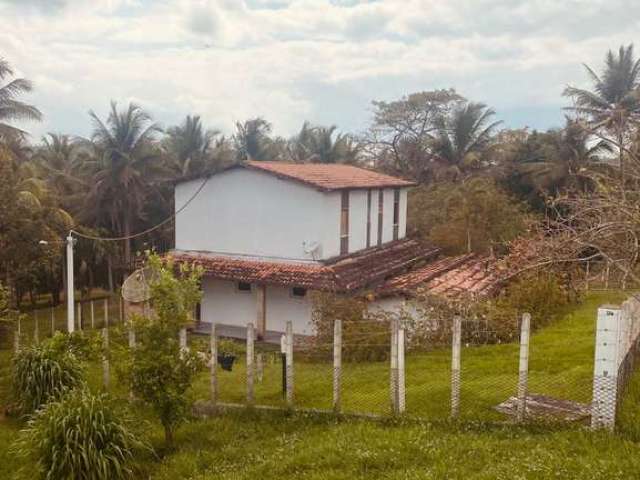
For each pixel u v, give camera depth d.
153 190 37.47
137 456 10.09
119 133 34.34
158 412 10.24
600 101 33.31
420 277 22.55
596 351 8.95
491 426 9.57
